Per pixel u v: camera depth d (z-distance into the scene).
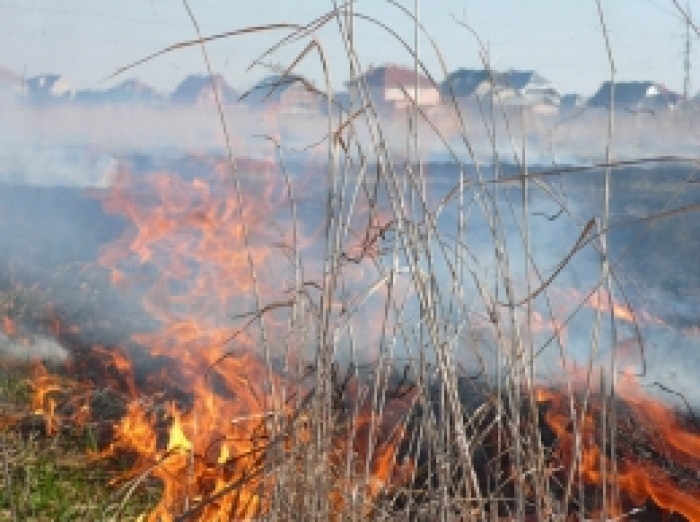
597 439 4.71
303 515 2.96
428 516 3.05
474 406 4.14
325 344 3.02
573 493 4.21
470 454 3.10
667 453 4.68
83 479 4.63
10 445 4.91
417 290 2.98
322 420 3.01
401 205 3.01
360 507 3.01
